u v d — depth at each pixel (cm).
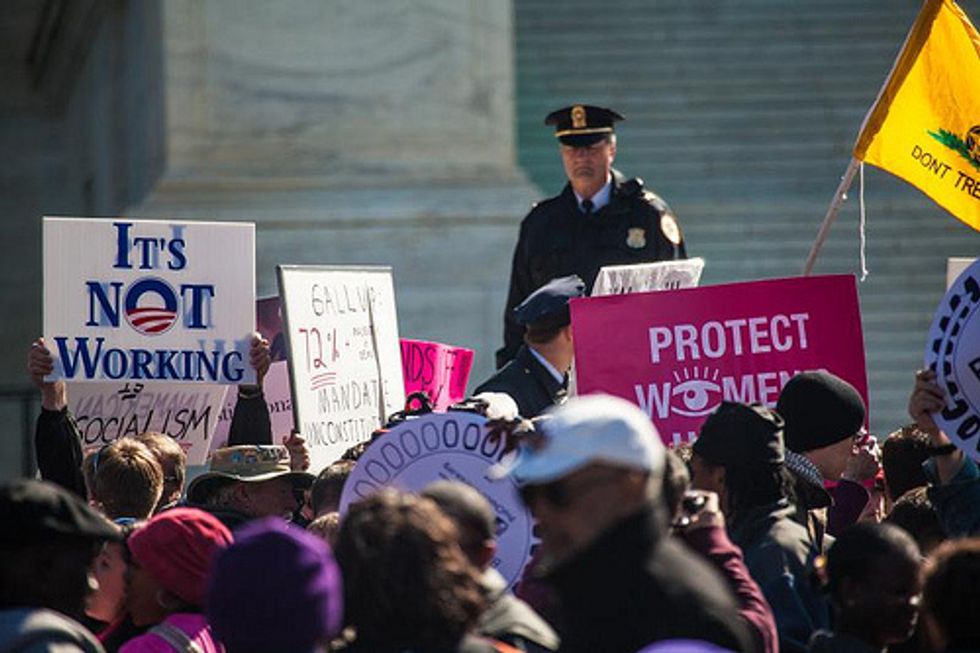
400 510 820
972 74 1561
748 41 3812
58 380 1466
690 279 1681
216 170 3142
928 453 1362
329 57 3173
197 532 1023
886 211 3506
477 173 3159
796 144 3669
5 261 4600
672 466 966
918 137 1573
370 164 3158
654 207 1952
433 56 3178
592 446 816
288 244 3102
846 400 1260
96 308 1504
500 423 1149
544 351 1521
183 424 1555
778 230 3484
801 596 1079
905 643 1187
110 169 3934
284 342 1650
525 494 836
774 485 1107
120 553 1102
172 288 1519
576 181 1942
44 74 4591
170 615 1026
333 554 867
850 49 3794
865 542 983
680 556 845
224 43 3167
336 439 1584
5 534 885
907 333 3322
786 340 1430
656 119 3700
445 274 3105
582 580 824
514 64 3778
